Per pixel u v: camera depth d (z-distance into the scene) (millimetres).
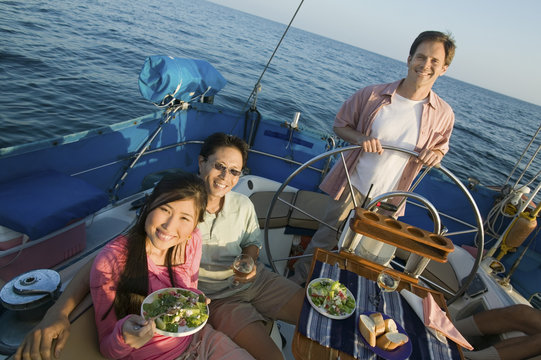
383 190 1978
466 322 1750
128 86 8492
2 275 1523
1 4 12266
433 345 1205
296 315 1502
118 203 2188
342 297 1293
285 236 2549
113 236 1954
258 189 2744
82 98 7098
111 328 1015
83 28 13109
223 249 1488
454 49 1703
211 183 1393
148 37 15609
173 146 2916
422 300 1393
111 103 7258
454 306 2082
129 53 11539
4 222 1450
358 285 1432
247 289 1498
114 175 2467
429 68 1715
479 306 1983
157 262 1166
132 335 881
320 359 1072
